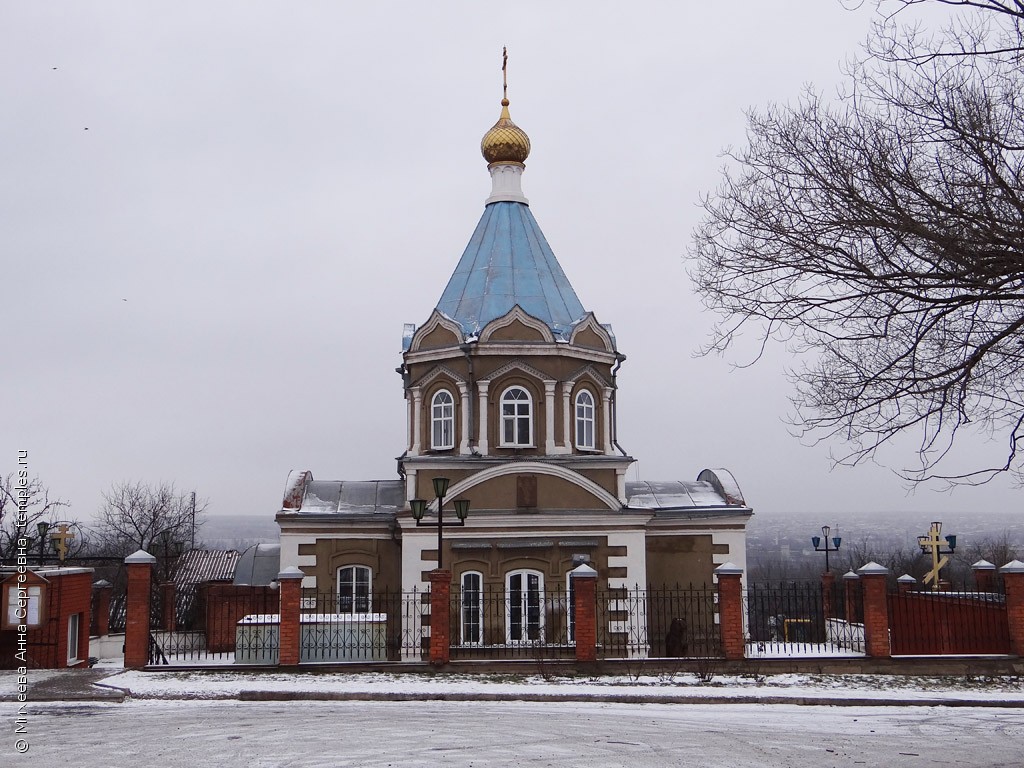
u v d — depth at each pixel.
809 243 12.74
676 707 18.83
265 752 13.95
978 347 12.05
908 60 12.45
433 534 28.84
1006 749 14.63
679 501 32.38
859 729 16.34
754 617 31.42
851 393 13.25
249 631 23.47
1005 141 12.23
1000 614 23.58
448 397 31.52
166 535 59.94
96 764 13.17
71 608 24.39
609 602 28.75
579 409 31.95
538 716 17.39
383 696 19.56
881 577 22.98
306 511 30.94
